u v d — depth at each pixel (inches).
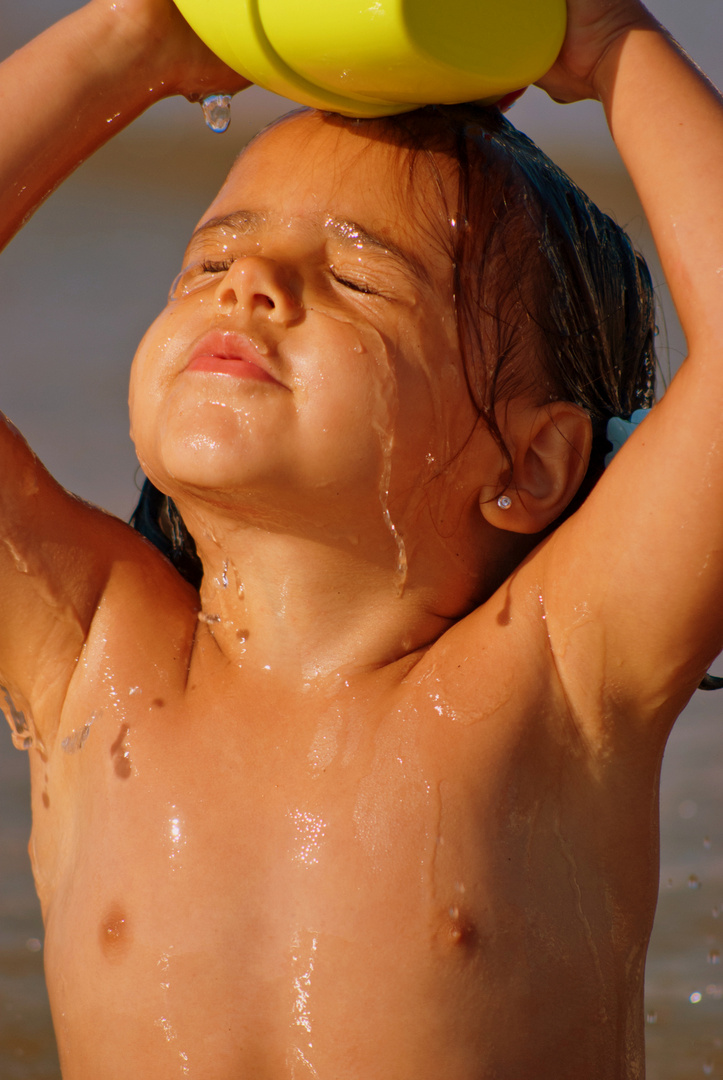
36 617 163.3
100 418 408.5
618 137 146.8
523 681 145.9
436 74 140.6
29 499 163.9
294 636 155.6
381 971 137.4
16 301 521.0
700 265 136.2
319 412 140.9
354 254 149.0
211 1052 138.9
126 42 168.6
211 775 150.0
